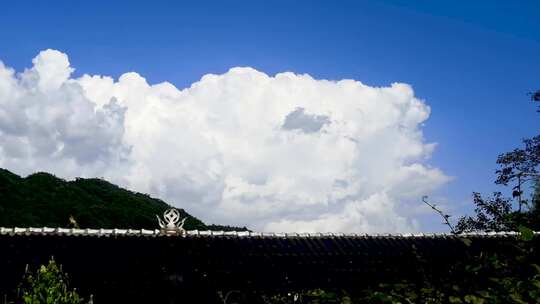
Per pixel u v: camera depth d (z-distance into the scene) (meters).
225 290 10.82
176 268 10.62
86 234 10.38
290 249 11.38
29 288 9.48
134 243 10.61
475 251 11.76
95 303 10.13
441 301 8.84
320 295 9.89
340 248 11.56
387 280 11.35
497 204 20.56
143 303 10.38
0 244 9.92
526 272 8.55
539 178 24.89
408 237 12.09
